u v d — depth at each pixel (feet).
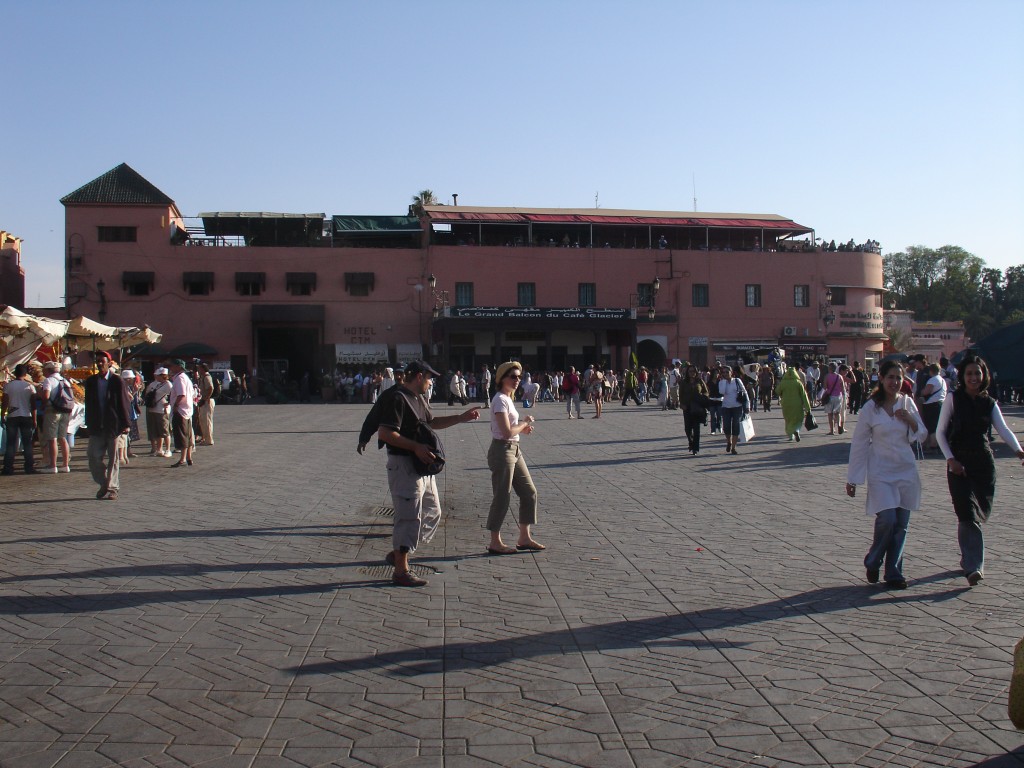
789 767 13.07
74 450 62.28
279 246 173.68
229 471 51.01
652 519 33.65
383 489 43.29
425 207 182.60
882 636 18.94
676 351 182.29
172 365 59.88
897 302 344.69
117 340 79.41
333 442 70.95
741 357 174.70
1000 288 345.72
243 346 166.09
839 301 191.21
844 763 13.17
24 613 21.40
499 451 27.73
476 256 174.60
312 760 13.47
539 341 176.04
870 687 16.08
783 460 53.78
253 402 157.89
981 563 23.07
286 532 31.94
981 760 13.19
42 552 28.35
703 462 53.16
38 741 14.19
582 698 15.80
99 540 30.35
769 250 192.75
